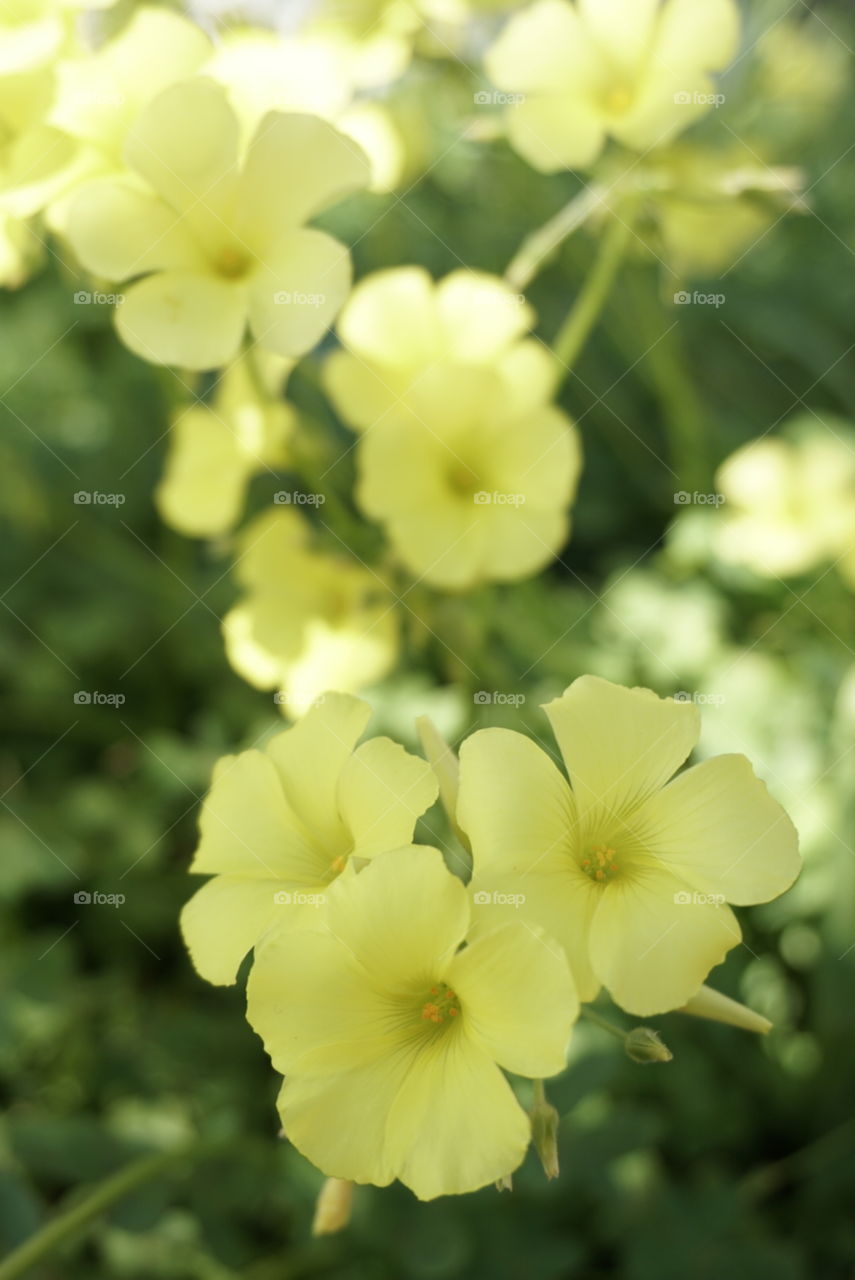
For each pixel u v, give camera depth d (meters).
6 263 0.33
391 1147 0.26
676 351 0.55
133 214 0.30
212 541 0.47
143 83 0.31
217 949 0.27
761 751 0.44
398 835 0.26
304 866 0.28
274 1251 0.38
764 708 0.45
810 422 0.56
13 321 0.55
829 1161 0.39
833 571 0.50
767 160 0.56
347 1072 0.26
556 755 0.41
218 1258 0.37
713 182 0.37
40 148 0.31
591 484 0.57
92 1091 0.40
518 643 0.46
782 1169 0.40
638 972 0.26
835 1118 0.40
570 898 0.26
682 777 0.27
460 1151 0.25
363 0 0.37
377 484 0.36
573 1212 0.38
